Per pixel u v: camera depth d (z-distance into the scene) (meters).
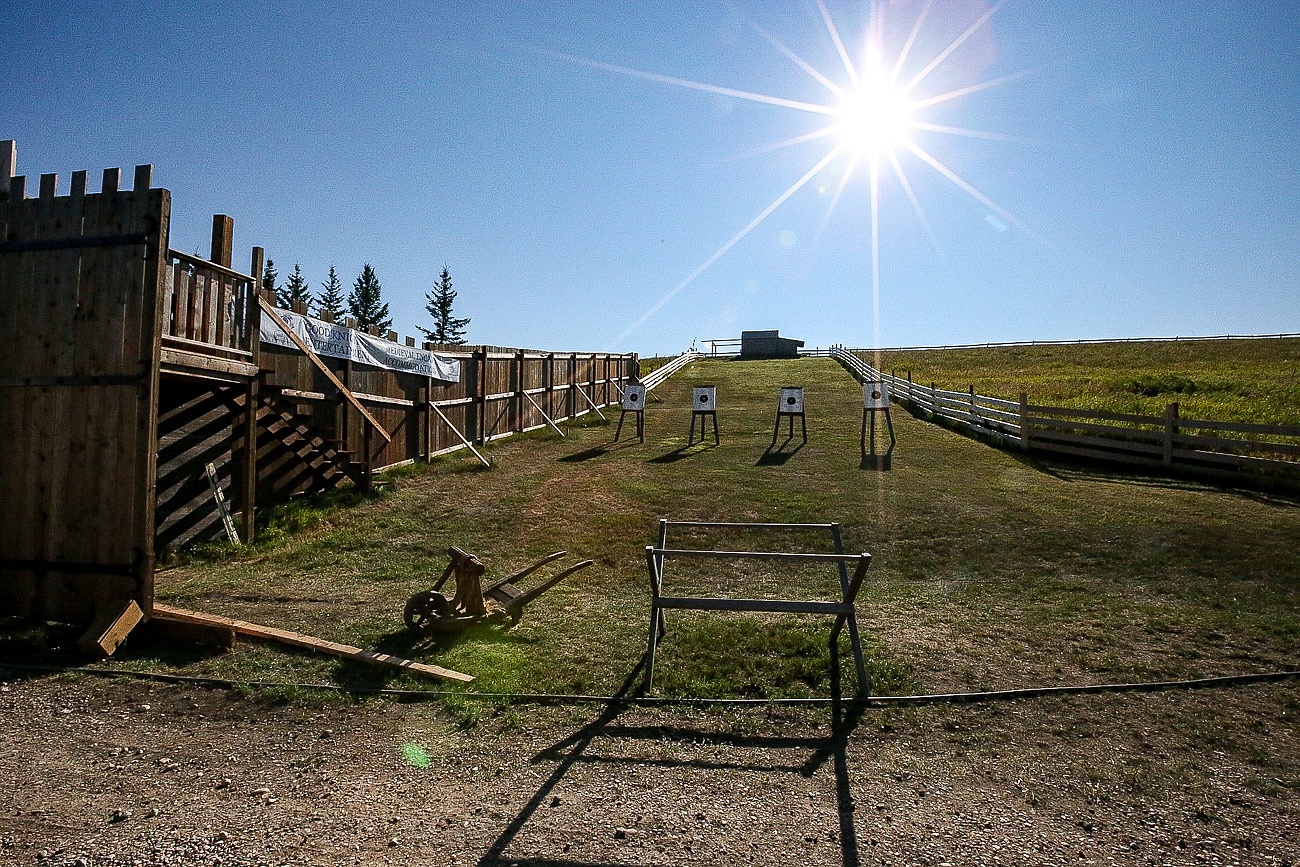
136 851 3.76
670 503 12.71
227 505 10.98
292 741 5.13
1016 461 16.33
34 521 7.54
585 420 24.19
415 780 4.59
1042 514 11.55
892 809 4.27
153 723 5.39
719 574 9.44
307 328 12.45
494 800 4.34
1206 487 13.55
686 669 6.42
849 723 5.45
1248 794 4.45
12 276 7.88
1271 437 16.62
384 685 6.07
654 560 6.29
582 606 8.28
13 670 6.26
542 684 6.13
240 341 10.58
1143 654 6.70
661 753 4.98
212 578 9.31
